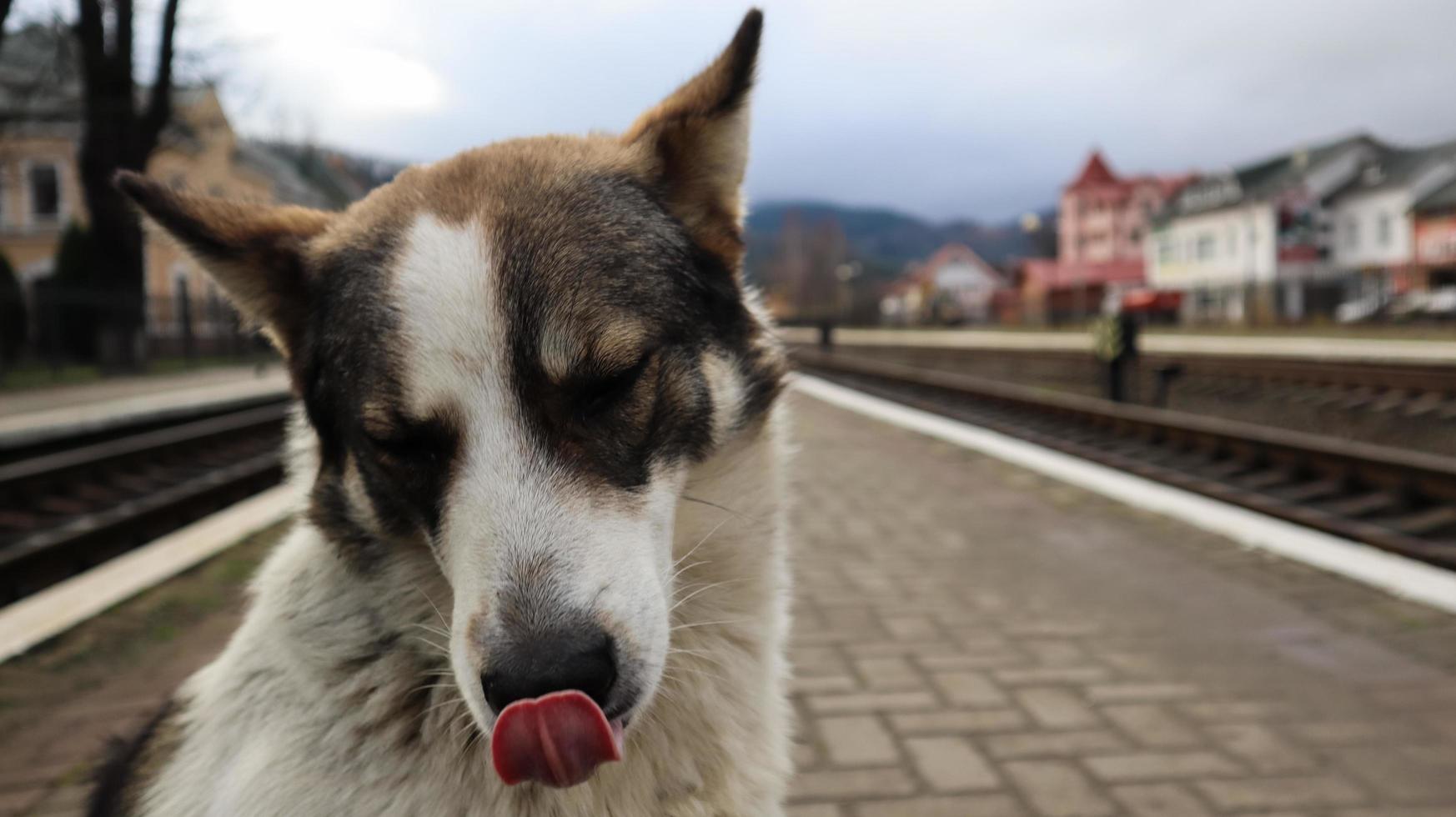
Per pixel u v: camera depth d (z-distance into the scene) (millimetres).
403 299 827
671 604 847
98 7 9312
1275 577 2229
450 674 806
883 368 9133
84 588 2219
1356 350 8930
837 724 1551
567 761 693
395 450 834
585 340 830
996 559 2453
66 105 9789
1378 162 22969
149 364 11211
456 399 813
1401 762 1406
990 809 1310
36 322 9906
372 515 850
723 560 929
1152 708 1588
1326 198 22969
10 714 1613
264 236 936
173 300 12430
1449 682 1648
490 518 786
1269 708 1577
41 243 15086
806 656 1823
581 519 791
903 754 1455
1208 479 3727
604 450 832
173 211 928
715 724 885
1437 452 4949
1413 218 20469
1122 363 6383
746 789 897
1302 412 6016
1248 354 8688
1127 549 2508
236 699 839
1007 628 1957
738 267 1020
